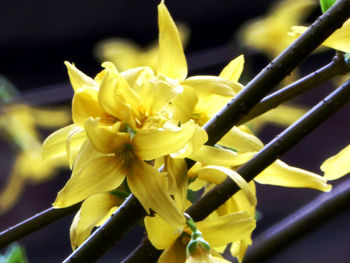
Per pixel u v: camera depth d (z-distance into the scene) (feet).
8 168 7.59
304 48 1.57
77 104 1.59
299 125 1.61
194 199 1.76
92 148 1.58
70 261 1.58
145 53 2.55
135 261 1.63
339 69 1.69
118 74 1.58
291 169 1.65
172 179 1.58
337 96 1.61
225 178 1.62
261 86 1.58
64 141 1.62
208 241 1.61
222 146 1.65
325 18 1.57
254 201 1.58
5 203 3.77
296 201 8.04
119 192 1.64
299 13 3.25
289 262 7.96
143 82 1.59
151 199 1.57
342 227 8.14
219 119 1.59
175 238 1.61
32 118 3.84
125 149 1.58
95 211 1.63
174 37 1.64
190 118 1.63
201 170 1.63
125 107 1.58
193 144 1.57
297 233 1.81
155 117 1.57
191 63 3.75
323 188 1.64
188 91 1.61
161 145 1.57
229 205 1.68
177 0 8.23
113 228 1.58
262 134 7.98
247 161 1.62
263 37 3.23
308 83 1.69
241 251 1.67
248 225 1.61
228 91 1.62
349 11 1.57
